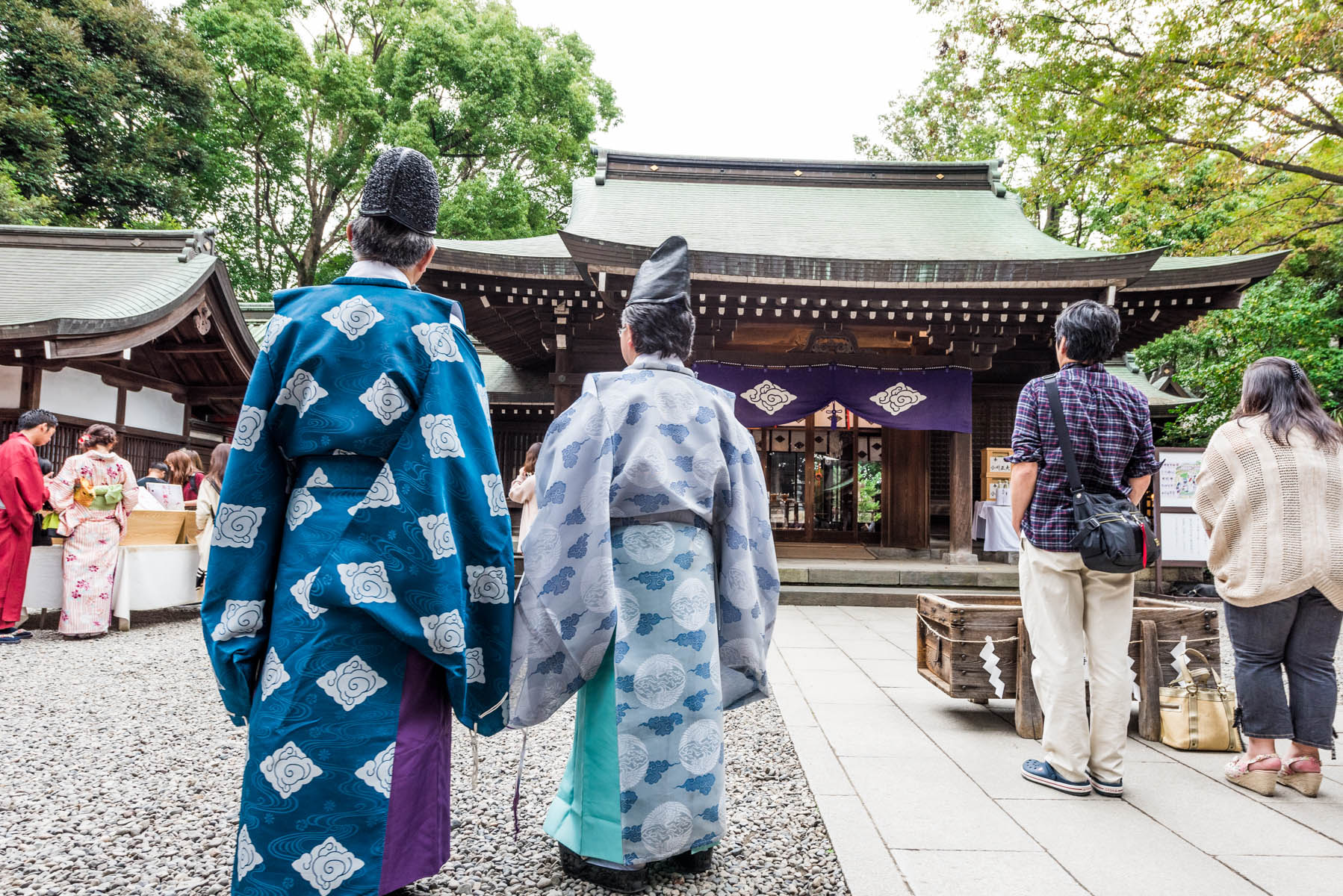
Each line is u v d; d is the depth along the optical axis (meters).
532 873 1.96
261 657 1.39
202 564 6.46
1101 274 7.79
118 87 17.67
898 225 11.46
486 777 2.80
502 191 18.78
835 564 8.77
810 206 12.02
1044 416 2.58
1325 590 2.47
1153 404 11.31
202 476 7.06
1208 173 11.47
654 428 1.85
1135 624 3.33
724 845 2.17
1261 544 2.56
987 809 2.39
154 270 9.12
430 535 1.40
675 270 2.05
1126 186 11.26
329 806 1.30
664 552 1.83
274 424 1.43
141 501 6.55
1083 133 10.41
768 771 2.84
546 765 2.97
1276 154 10.16
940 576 8.15
